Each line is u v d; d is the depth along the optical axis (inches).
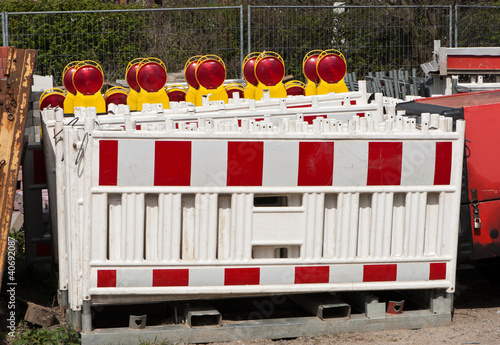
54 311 278.2
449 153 255.1
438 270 259.3
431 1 1138.0
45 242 330.0
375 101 365.7
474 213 265.9
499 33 819.4
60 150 264.1
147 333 240.4
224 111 353.4
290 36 755.4
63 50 701.9
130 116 341.7
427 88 602.2
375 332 256.7
